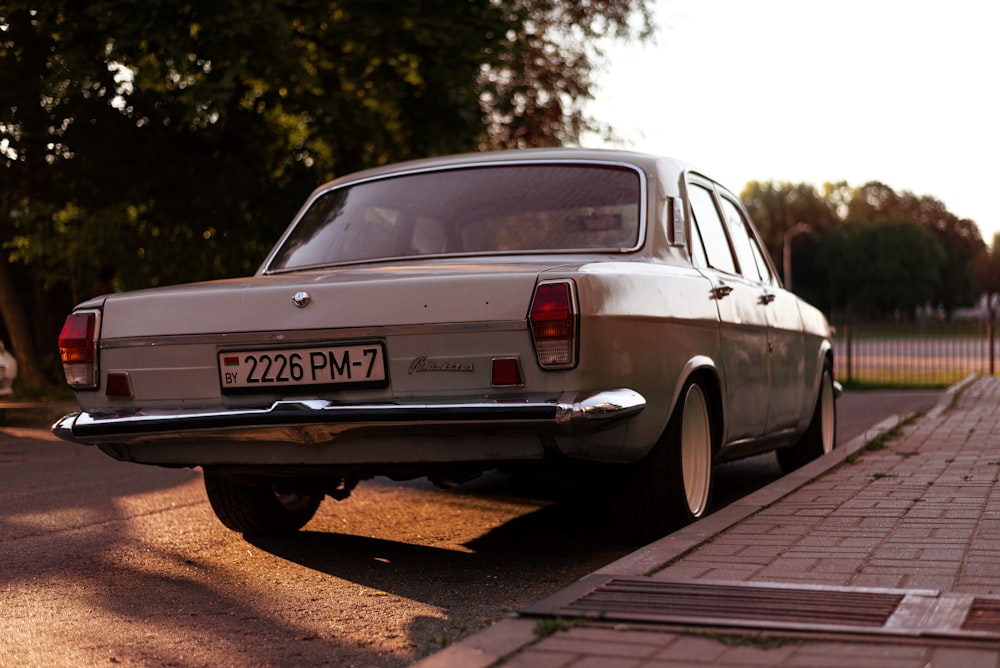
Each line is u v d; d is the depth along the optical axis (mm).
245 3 15508
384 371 4500
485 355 4391
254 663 3600
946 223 134250
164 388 4871
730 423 5902
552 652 3086
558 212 5520
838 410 15320
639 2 22625
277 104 17859
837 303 120812
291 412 4508
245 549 5656
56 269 22891
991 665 2875
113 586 4824
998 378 20578
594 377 4383
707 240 6078
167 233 19469
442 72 17656
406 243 5602
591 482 5152
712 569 4074
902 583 3807
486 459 4508
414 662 3570
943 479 6348
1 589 4785
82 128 17375
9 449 11219
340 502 7223
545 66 22672
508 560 5285
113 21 15484
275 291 4668
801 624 3281
